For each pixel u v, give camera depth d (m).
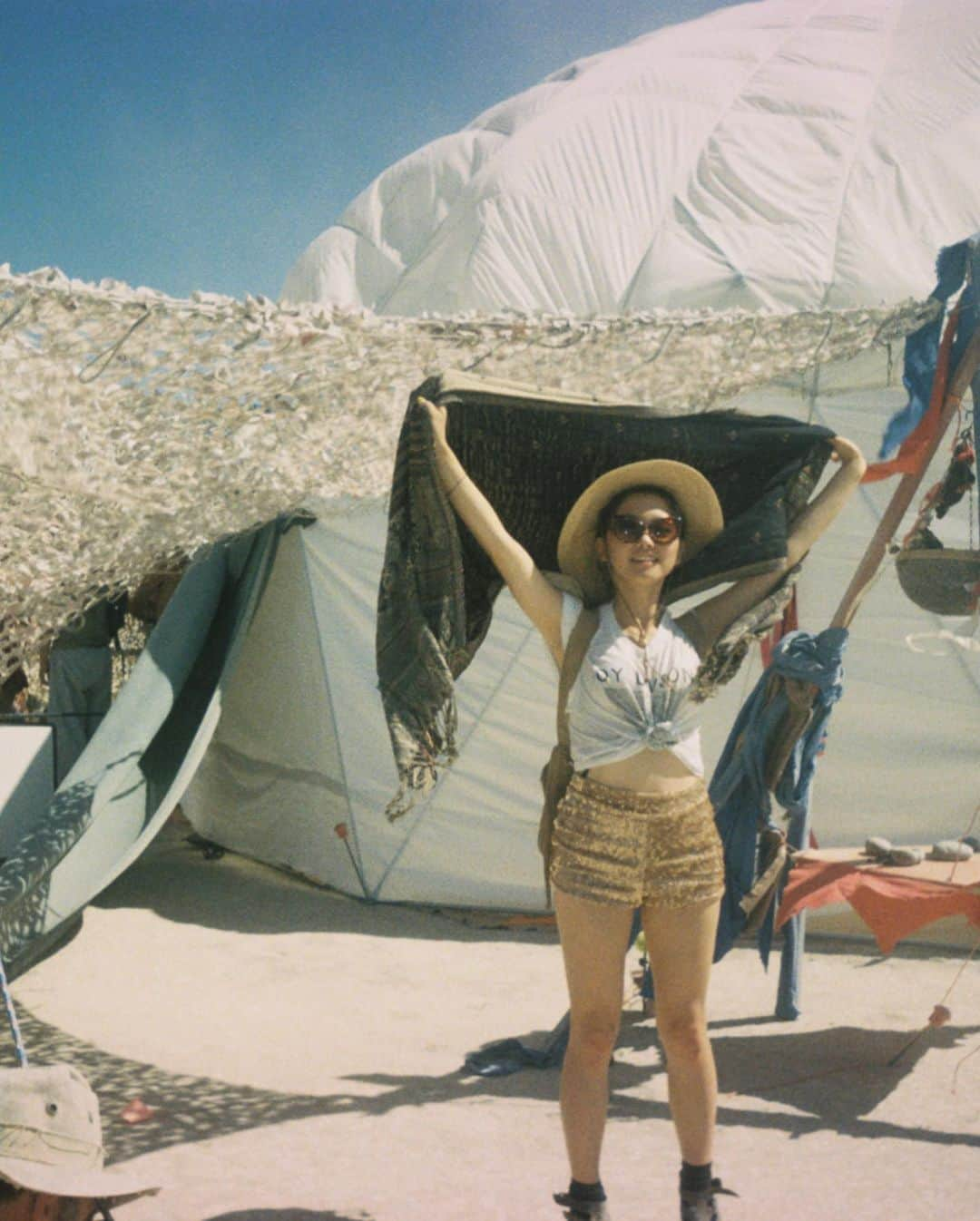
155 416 3.35
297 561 7.08
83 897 5.20
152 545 4.03
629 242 8.26
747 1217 2.95
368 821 7.00
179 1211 3.00
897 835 6.03
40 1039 4.58
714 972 5.53
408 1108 3.79
